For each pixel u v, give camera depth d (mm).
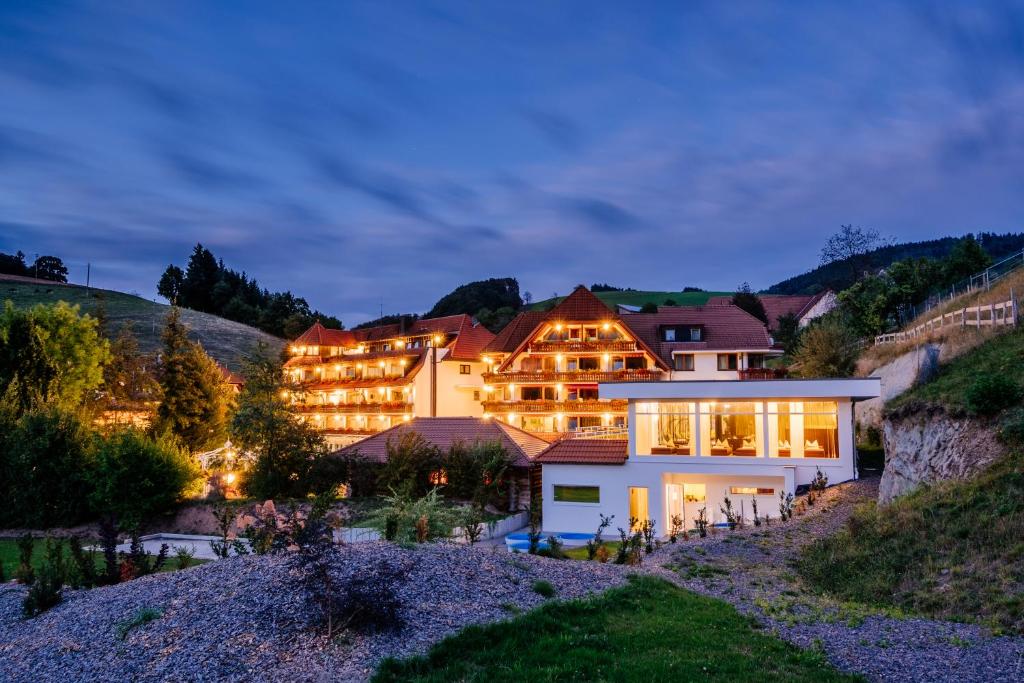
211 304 150625
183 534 38625
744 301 87188
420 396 69625
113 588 15977
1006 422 21141
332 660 11055
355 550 16391
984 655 11898
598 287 159500
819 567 19094
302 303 150625
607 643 11883
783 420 32500
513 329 69750
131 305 133750
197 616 12852
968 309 38312
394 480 39219
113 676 10750
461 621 12789
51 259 171750
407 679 10445
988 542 16875
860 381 31266
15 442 40344
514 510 40281
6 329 46125
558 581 15812
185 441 56656
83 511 40906
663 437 33750
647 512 33281
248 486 44031
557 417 59531
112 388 69312
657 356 57781
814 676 10766
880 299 59125
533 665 10844
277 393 55781
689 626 13148
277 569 14969
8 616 15188
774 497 32500
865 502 26000
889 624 13898
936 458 23000
